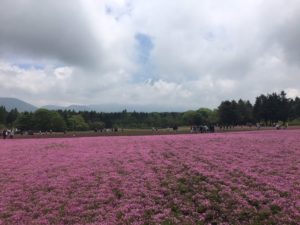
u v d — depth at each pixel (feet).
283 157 101.60
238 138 153.28
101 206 64.64
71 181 80.43
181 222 56.59
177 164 95.20
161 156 107.76
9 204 67.36
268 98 469.16
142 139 164.14
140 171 87.97
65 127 530.68
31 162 104.63
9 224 57.77
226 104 511.81
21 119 524.11
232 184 73.51
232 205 62.34
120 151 119.44
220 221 56.75
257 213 58.65
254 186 72.69
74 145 143.64
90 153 116.98
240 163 94.22
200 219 57.36
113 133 266.16
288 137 155.02
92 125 599.98
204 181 77.41
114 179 81.00
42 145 147.23
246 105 545.44
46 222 57.93
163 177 81.51
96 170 89.86
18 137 239.91
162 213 60.34
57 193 72.74
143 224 55.93
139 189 72.84
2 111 652.48
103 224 55.83
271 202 62.85
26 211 63.93
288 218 55.77
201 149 119.65
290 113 513.04
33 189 75.92
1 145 153.17
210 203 63.72
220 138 155.33
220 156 105.19
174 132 268.21
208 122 621.31
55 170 91.91
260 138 151.64
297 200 63.05
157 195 68.74
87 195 70.59
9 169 95.45
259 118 479.82
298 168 86.99
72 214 61.41
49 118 520.01
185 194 69.56
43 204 66.54
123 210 61.67
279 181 75.82
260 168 87.61
